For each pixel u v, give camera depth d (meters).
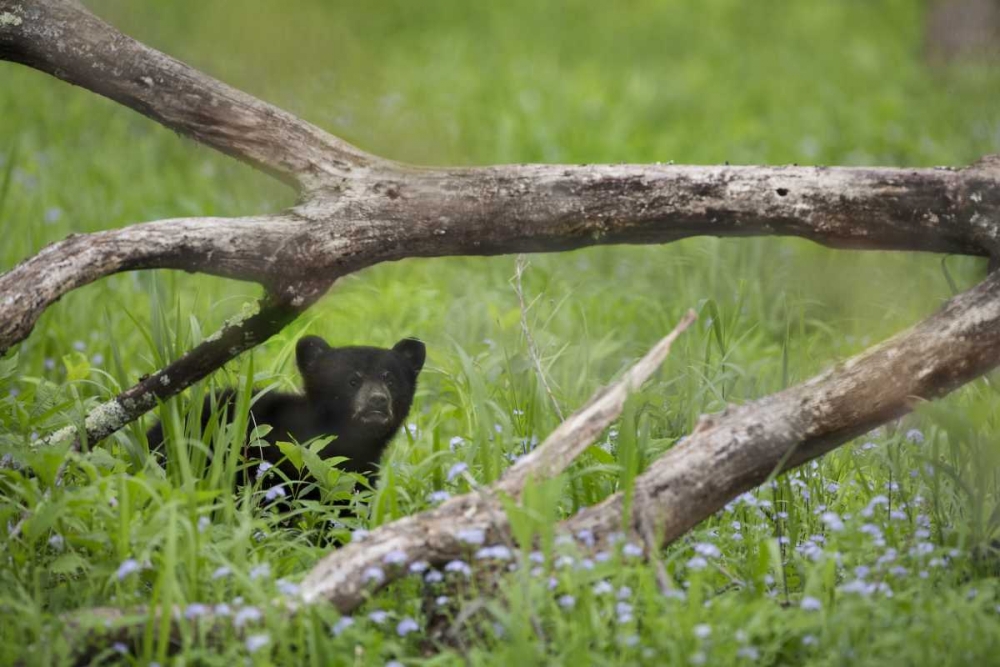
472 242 9.14
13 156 15.02
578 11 39.88
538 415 10.22
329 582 7.21
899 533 8.88
